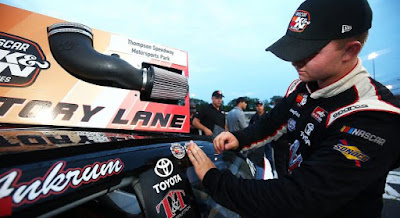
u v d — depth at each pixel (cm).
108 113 96
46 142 59
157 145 78
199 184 84
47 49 85
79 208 81
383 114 59
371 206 70
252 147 112
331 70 66
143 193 62
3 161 46
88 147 60
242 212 64
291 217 58
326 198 56
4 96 76
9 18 80
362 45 64
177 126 118
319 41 62
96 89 94
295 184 59
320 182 57
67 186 49
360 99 66
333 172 57
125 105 101
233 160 124
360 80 68
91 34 90
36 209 44
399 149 60
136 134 90
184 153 84
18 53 80
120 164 61
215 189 67
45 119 82
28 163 48
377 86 67
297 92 97
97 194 54
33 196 44
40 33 85
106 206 83
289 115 98
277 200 58
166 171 71
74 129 85
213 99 333
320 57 64
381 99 63
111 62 82
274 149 301
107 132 86
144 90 93
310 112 81
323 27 62
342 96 70
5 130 68
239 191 63
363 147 58
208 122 335
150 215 61
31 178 46
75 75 88
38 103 81
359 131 60
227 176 69
